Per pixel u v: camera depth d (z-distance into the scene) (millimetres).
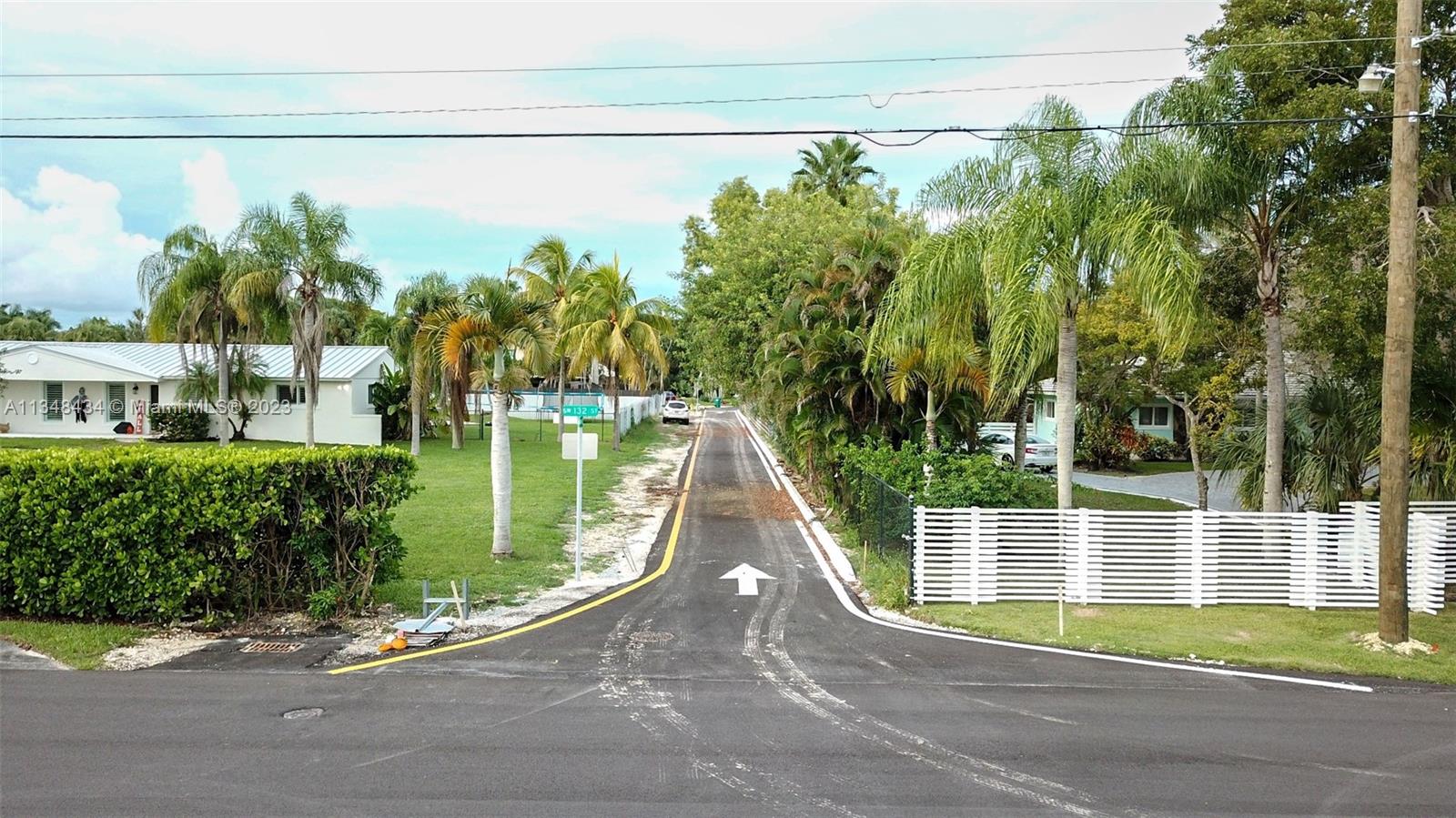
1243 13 13328
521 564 14523
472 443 37719
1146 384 22250
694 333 33375
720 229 43125
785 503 22609
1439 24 12281
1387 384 10547
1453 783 6641
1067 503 13359
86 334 75438
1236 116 13406
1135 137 13211
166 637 10430
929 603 12484
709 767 6809
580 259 38781
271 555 11406
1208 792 6445
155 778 6516
